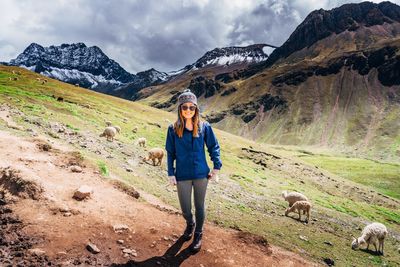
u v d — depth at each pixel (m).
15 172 9.27
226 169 41.78
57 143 19.50
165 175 24.14
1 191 8.91
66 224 8.08
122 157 24.95
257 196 30.17
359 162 154.88
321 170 83.31
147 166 25.28
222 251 8.77
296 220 24.02
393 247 24.92
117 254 7.47
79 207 9.01
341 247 18.89
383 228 20.78
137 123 61.81
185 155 7.97
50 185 9.77
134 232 8.57
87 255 7.12
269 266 8.79
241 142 94.56
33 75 96.69
